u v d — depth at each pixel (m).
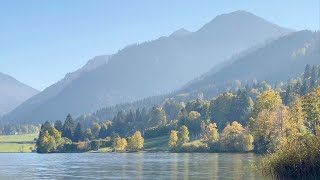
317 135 58.16
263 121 161.38
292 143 59.41
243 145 191.25
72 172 98.62
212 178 71.88
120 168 107.50
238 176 72.50
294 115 140.88
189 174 81.88
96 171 99.56
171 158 157.38
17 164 142.12
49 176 88.50
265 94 185.62
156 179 74.50
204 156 163.62
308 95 135.88
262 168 66.25
